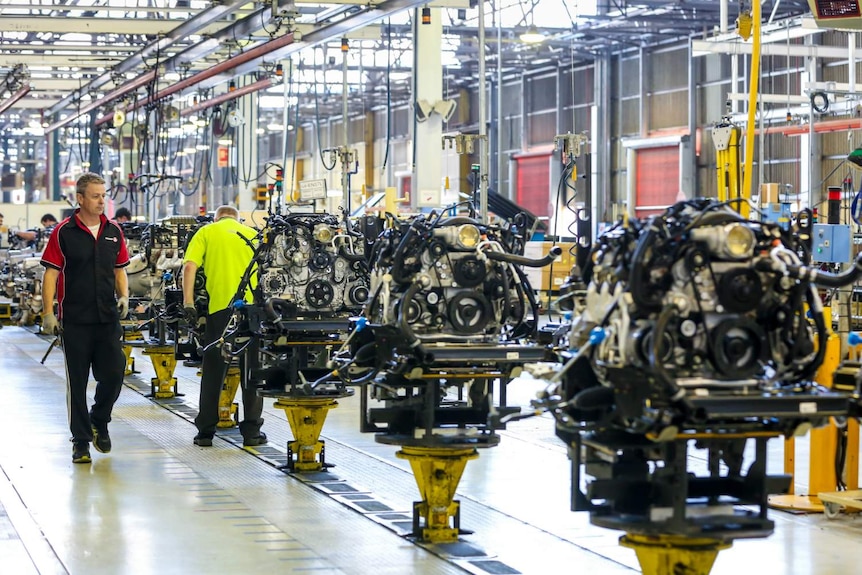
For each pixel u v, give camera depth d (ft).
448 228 26.48
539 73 130.52
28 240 114.73
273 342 36.14
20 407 51.16
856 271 19.85
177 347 45.09
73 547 26.61
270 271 37.22
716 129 36.32
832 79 91.15
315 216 37.76
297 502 31.83
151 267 59.57
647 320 19.53
